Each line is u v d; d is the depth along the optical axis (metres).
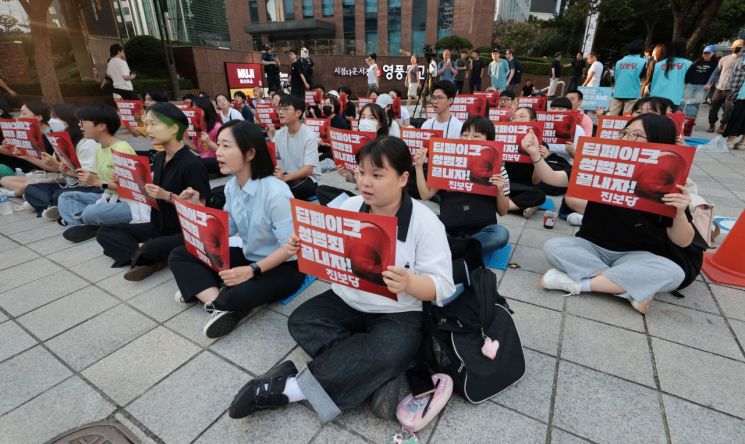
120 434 1.80
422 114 14.24
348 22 31.58
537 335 2.41
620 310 2.64
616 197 2.54
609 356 2.22
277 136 4.59
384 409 1.77
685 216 2.32
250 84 16.94
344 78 20.75
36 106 5.18
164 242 3.03
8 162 5.62
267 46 13.24
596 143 2.52
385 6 30.09
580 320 2.55
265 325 2.57
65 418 1.89
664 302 2.73
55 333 2.52
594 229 2.82
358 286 1.86
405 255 1.83
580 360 2.20
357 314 2.07
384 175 1.68
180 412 1.91
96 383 2.11
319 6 31.83
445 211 3.39
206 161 5.99
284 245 2.45
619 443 1.71
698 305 2.69
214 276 2.67
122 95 9.82
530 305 2.72
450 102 4.64
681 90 6.88
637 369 2.12
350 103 10.14
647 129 2.41
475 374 1.84
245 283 2.39
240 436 1.77
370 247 1.72
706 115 12.79
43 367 2.23
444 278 1.79
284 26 31.80
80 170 3.54
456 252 2.38
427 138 4.38
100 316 2.70
